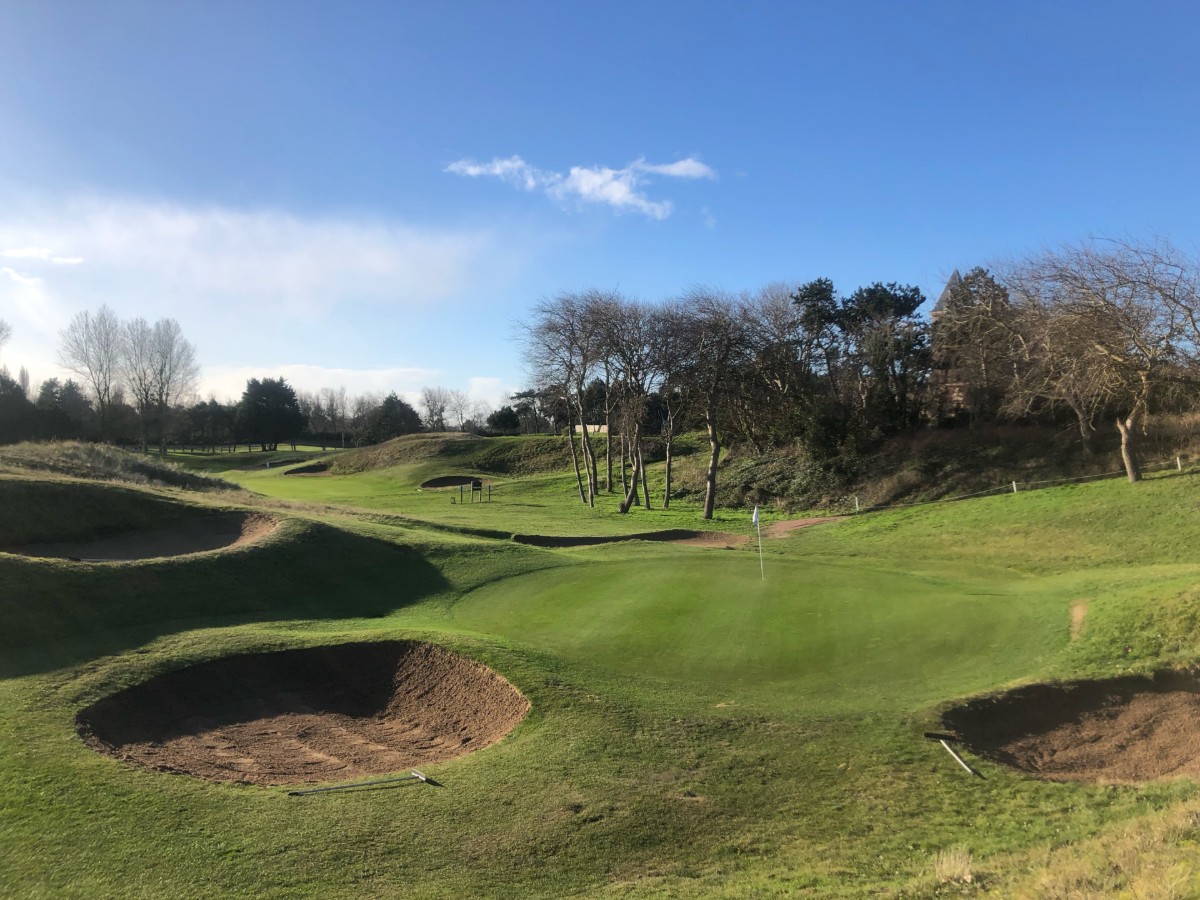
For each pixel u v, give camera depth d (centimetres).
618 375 4519
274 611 1617
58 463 2883
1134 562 2161
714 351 3934
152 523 2103
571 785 883
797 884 688
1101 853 655
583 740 991
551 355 4462
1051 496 3117
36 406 6594
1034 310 3400
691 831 796
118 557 1870
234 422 10088
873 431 4366
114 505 2112
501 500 4850
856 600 1622
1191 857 588
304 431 11331
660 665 1285
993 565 2309
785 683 1195
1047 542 2536
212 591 1631
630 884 701
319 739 1097
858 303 5019
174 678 1209
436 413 12269
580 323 4306
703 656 1320
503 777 903
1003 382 3984
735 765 933
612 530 3125
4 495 1969
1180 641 1230
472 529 2708
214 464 7831
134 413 8275
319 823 795
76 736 956
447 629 1484
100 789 824
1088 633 1316
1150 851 627
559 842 770
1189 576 1608
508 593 1855
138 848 722
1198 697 1088
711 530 3378
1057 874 621
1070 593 1614
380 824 797
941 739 992
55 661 1205
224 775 929
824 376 5153
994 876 661
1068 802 846
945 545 2686
